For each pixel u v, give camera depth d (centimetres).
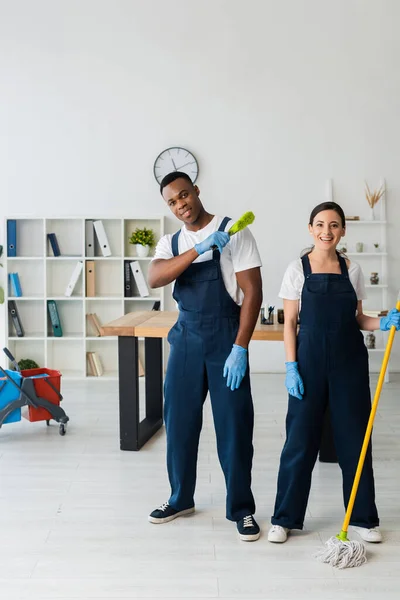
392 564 269
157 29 651
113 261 671
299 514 290
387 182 658
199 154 657
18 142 657
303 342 283
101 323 678
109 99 655
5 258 653
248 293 288
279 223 661
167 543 288
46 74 654
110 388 605
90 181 659
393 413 512
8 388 445
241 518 296
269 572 262
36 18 650
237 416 291
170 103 655
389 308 665
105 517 316
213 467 389
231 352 289
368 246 664
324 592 248
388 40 650
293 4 648
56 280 673
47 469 384
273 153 657
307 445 285
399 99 653
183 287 295
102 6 650
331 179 658
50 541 290
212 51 652
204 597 244
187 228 299
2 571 264
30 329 676
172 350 302
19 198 659
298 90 654
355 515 290
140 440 427
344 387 281
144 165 658
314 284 283
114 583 254
